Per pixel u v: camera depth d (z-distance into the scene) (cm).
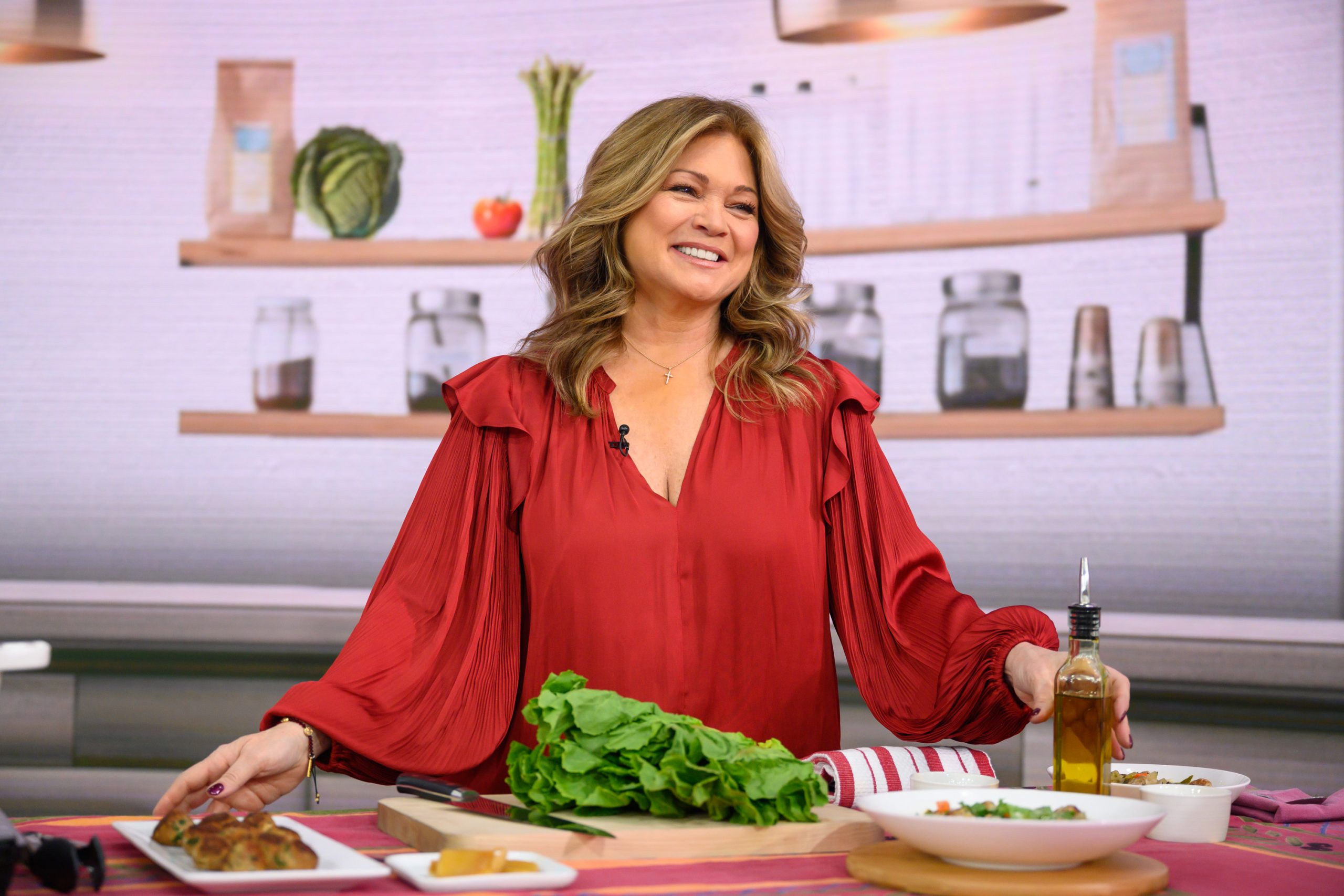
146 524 305
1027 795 102
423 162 303
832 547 149
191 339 306
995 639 126
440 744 131
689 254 148
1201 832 110
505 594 147
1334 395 258
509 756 114
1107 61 270
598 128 298
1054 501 273
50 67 308
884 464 150
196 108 306
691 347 156
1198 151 265
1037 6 273
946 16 278
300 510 304
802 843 104
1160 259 267
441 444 152
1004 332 276
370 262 303
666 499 147
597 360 152
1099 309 271
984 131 277
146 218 307
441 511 147
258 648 286
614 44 296
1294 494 260
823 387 154
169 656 288
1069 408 273
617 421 151
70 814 288
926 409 280
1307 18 259
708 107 152
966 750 126
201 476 305
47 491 306
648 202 149
